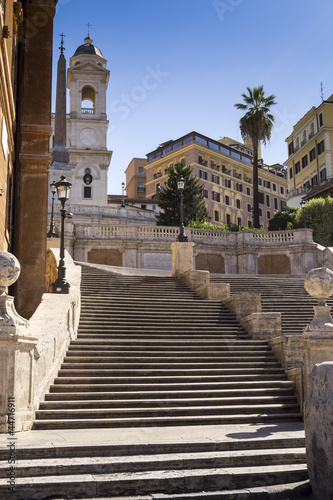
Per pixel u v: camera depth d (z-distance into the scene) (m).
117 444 7.18
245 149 96.62
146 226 34.66
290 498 6.27
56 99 54.41
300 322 18.14
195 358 12.61
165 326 15.47
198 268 35.12
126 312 16.08
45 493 5.93
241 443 7.57
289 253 35.78
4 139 13.22
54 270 18.98
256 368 12.45
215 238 36.31
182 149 81.31
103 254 33.78
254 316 14.90
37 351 9.05
